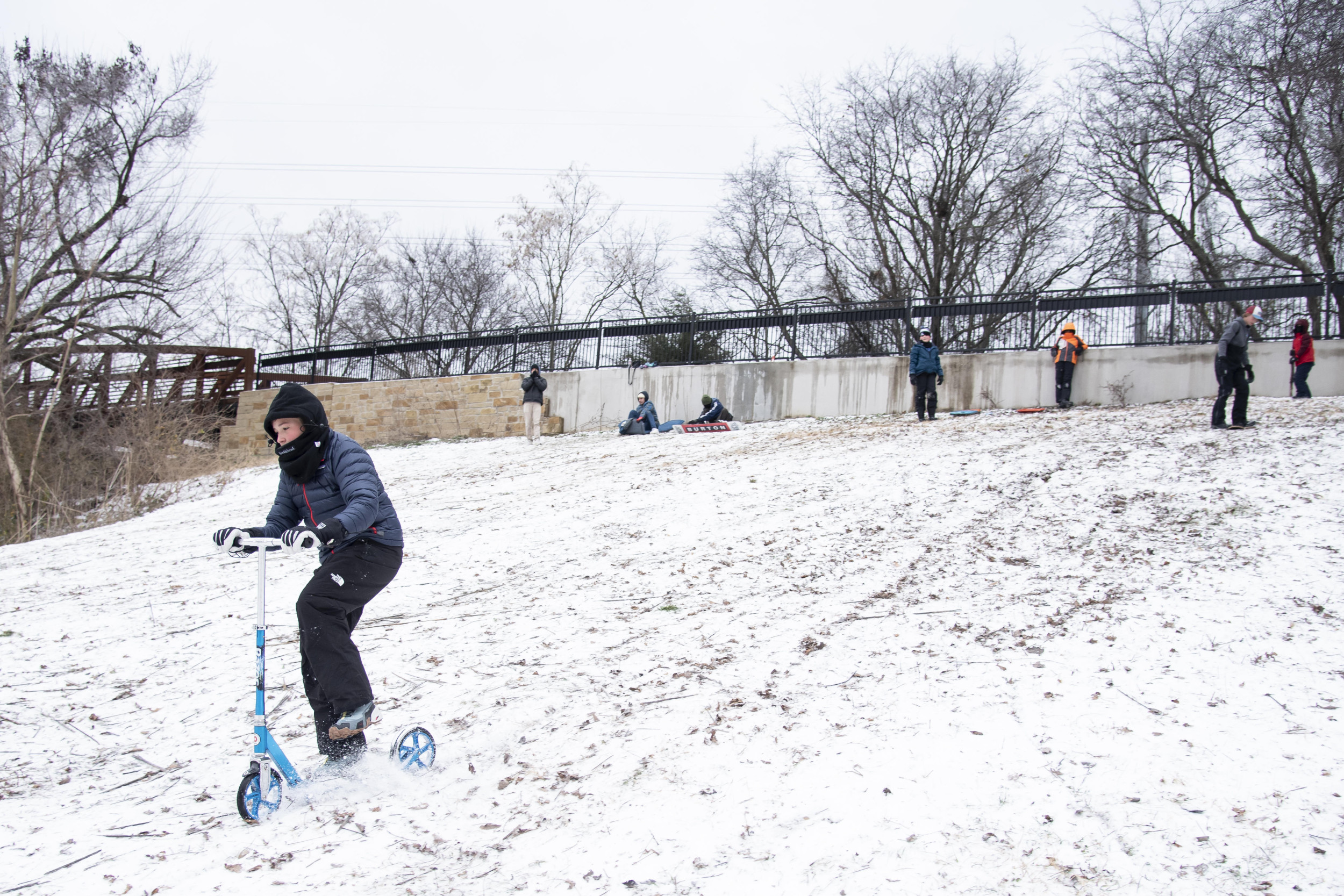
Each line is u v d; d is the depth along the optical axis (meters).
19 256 19.81
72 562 10.12
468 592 7.34
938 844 3.05
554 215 34.44
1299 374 13.85
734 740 4.00
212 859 3.14
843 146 28.70
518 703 4.68
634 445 16.84
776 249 31.53
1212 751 3.58
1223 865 2.84
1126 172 23.55
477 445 19.89
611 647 5.58
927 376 15.38
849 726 4.06
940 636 5.25
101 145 22.16
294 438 3.74
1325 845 2.90
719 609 6.25
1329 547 6.12
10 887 2.95
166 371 22.33
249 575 8.45
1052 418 14.02
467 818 3.44
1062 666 4.58
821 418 18.33
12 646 6.37
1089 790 3.36
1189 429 11.29
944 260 28.42
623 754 3.95
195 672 5.59
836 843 3.09
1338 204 19.58
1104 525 7.46
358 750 3.70
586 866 3.02
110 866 3.10
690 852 3.09
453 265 40.00
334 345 24.98
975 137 27.48
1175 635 4.87
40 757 4.26
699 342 20.38
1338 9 17.11
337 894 2.89
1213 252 23.05
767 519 9.21
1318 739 3.61
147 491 18.09
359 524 3.58
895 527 8.28
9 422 19.20
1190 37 21.23
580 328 21.62
